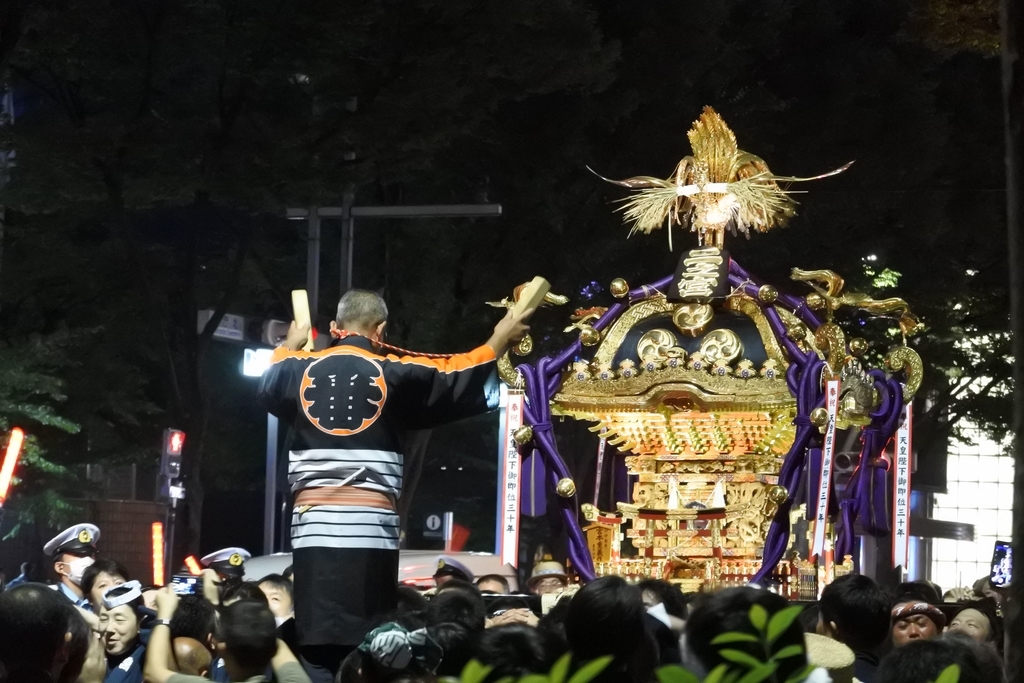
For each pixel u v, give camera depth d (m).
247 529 51.44
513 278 33.38
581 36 29.58
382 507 9.88
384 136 28.86
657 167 33.94
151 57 28.11
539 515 15.57
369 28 29.17
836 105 35.62
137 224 32.50
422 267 34.22
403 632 7.91
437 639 8.26
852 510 15.34
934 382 37.41
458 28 29.19
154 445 35.44
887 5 37.09
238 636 8.23
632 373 15.82
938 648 7.18
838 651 7.92
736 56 34.47
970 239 37.09
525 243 33.28
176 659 9.34
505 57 29.53
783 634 6.00
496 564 24.45
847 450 20.77
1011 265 6.55
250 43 28.55
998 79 37.94
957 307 38.09
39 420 27.28
